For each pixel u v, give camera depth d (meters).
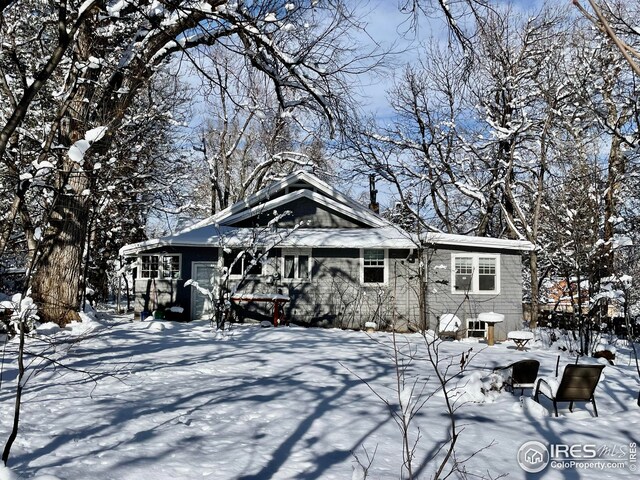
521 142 26.28
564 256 20.27
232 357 11.88
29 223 14.67
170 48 13.77
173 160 23.38
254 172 32.81
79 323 15.44
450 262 20.52
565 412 8.36
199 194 37.66
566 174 23.61
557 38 24.70
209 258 21.80
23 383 4.96
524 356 13.98
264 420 7.16
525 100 25.42
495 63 25.81
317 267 21.05
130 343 13.65
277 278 21.03
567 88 22.12
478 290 20.53
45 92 13.28
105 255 25.88
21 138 12.78
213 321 18.55
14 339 12.19
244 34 10.67
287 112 15.16
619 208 22.91
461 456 6.06
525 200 28.11
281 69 14.02
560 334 20.17
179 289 21.67
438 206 32.06
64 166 12.91
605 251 18.94
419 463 5.77
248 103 12.19
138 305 22.11
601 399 9.40
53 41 12.20
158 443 6.12
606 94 19.52
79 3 8.29
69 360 10.68
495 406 8.52
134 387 8.77
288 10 10.13
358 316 20.72
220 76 10.35
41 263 15.14
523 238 25.27
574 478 5.56
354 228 22.61
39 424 6.63
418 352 13.80
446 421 7.44
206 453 5.87
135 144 19.44
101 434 6.35
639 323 20.73
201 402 7.93
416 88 28.95
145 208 25.11
